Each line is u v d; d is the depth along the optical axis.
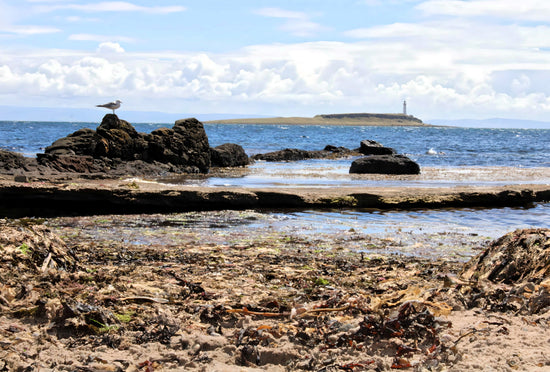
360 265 8.00
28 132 81.62
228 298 5.56
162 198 14.17
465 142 70.62
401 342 4.21
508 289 5.60
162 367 3.79
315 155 39.59
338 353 4.08
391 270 7.58
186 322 4.77
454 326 4.62
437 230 11.60
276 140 71.06
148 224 11.95
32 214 13.48
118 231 10.96
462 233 11.23
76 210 13.92
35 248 6.43
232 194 14.59
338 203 14.86
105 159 24.39
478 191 15.76
